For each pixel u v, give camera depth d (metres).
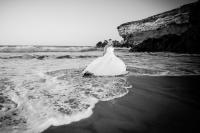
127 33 31.17
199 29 22.23
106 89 4.75
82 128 2.55
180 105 3.60
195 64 11.35
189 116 3.01
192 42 23.06
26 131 2.39
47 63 11.47
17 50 26.91
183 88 5.05
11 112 3.05
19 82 5.51
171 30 25.28
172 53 23.66
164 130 2.49
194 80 6.18
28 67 9.22
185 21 22.47
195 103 3.75
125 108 3.39
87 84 5.30
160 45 27.09
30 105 3.41
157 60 14.25
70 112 3.09
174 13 23.45
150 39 28.39
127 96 4.18
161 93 4.51
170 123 2.72
